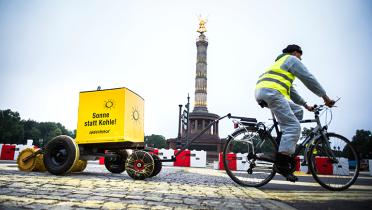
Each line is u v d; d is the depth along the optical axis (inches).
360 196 138.6
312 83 154.6
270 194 138.7
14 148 535.5
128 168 181.5
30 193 110.4
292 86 175.8
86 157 205.0
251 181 167.8
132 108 206.4
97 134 200.2
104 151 223.9
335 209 104.0
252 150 166.6
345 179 164.1
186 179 199.9
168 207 94.0
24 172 205.9
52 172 190.1
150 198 109.9
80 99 210.1
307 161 161.5
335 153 164.1
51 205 89.3
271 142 164.2
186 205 98.9
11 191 113.1
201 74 2249.0
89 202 96.3
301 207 106.3
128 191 126.2
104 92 203.6
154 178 200.4
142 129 221.8
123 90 197.8
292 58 159.6
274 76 159.6
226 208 96.2
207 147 2095.2
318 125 162.7
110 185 144.8
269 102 156.9
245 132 167.8
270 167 163.8
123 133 192.9
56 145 193.2
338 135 166.4
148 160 179.5
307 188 170.9
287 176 156.6
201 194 126.0
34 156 217.0
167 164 574.2
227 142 169.5
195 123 2174.0
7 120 3875.5
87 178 177.6
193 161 569.6
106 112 200.1
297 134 152.3
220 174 284.0
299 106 169.5
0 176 167.0
